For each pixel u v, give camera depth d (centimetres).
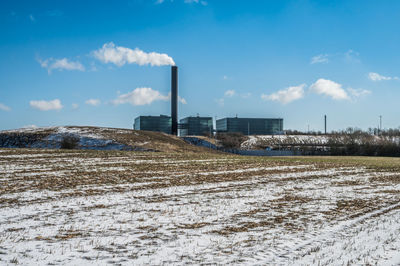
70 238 1077
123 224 1273
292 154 9250
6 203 1658
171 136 10238
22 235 1108
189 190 2169
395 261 881
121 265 841
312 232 1178
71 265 837
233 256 915
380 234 1154
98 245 1005
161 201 1777
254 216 1432
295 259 893
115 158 4334
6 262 848
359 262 873
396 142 10075
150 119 15375
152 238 1088
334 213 1510
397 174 3303
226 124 16362
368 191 2214
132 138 8150
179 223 1295
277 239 1087
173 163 3991
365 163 4703
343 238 1103
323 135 13488
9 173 2800
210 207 1620
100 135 8106
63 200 1764
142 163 3888
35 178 2556
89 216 1405
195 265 845
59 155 4388
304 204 1727
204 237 1103
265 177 2936
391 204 1750
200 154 5578
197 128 16338
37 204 1648
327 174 3247
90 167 3359
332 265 850
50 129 8694
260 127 16725
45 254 916
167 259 887
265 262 870
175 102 12219
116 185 2323
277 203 1748
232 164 4072
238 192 2108
